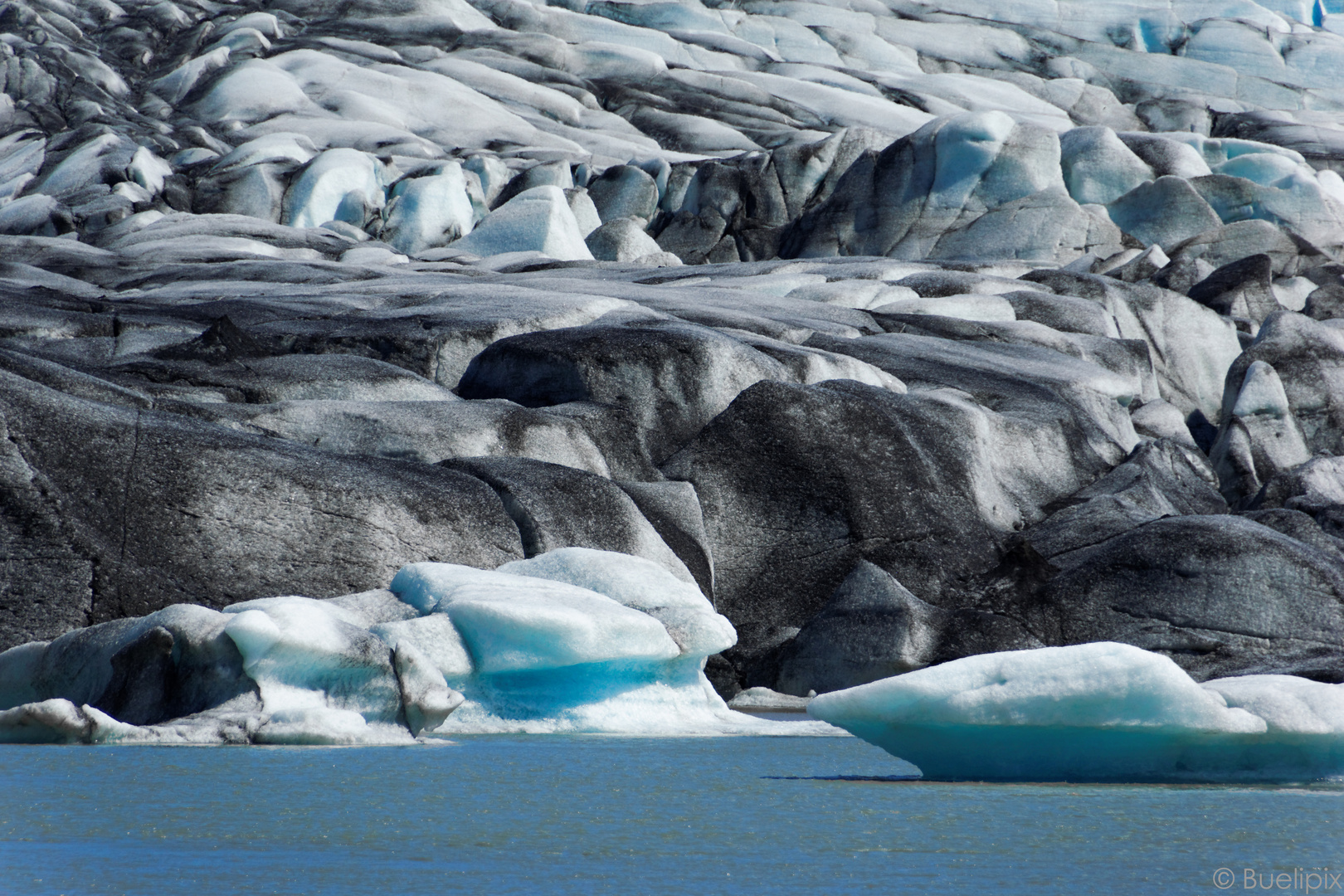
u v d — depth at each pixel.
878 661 54.91
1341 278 125.81
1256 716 27.41
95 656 37.66
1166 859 20.08
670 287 99.94
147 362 65.00
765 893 17.64
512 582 43.31
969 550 64.25
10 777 27.33
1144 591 57.34
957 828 22.64
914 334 92.56
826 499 64.38
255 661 35.22
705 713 44.84
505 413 62.59
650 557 55.75
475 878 18.33
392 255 126.38
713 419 68.00
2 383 49.19
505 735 39.38
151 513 47.50
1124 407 88.44
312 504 49.72
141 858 19.50
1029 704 27.17
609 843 21.09
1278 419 91.94
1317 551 59.88
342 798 25.16
